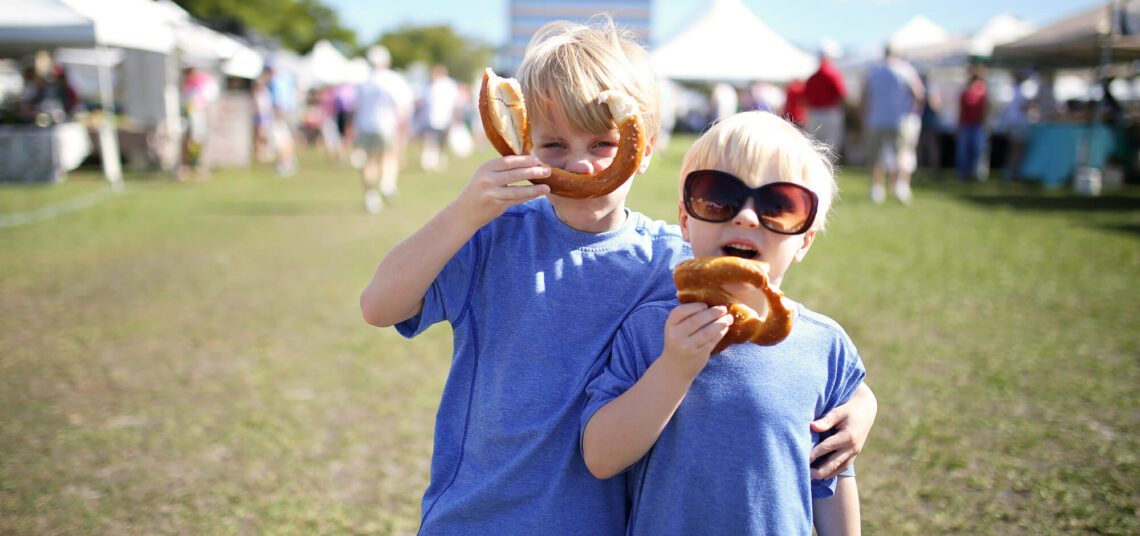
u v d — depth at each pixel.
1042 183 12.95
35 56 13.88
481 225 1.32
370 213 9.41
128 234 7.76
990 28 15.34
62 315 4.99
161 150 14.32
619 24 1.62
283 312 5.12
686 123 36.56
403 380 3.95
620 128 1.33
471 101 26.83
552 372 1.44
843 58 21.09
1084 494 2.75
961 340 4.39
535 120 1.43
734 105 19.95
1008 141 13.57
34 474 2.95
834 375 1.46
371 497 2.83
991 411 3.45
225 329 4.74
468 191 1.30
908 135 10.16
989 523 2.59
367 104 9.45
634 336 1.42
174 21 12.87
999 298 5.29
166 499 2.79
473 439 1.46
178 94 14.39
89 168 14.33
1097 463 2.96
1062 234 7.69
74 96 14.40
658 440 1.40
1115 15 11.62
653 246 1.54
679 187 1.49
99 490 2.84
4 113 12.19
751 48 19.12
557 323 1.45
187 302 5.32
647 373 1.29
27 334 4.60
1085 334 4.48
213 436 3.29
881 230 8.03
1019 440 3.16
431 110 16.28
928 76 17.88
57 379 3.91
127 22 11.02
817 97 12.77
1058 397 3.59
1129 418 3.35
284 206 9.98
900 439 3.19
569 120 1.39
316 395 3.74
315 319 4.98
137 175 13.53
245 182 12.88
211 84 15.10
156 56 14.16
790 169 1.34
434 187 12.55
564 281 1.47
